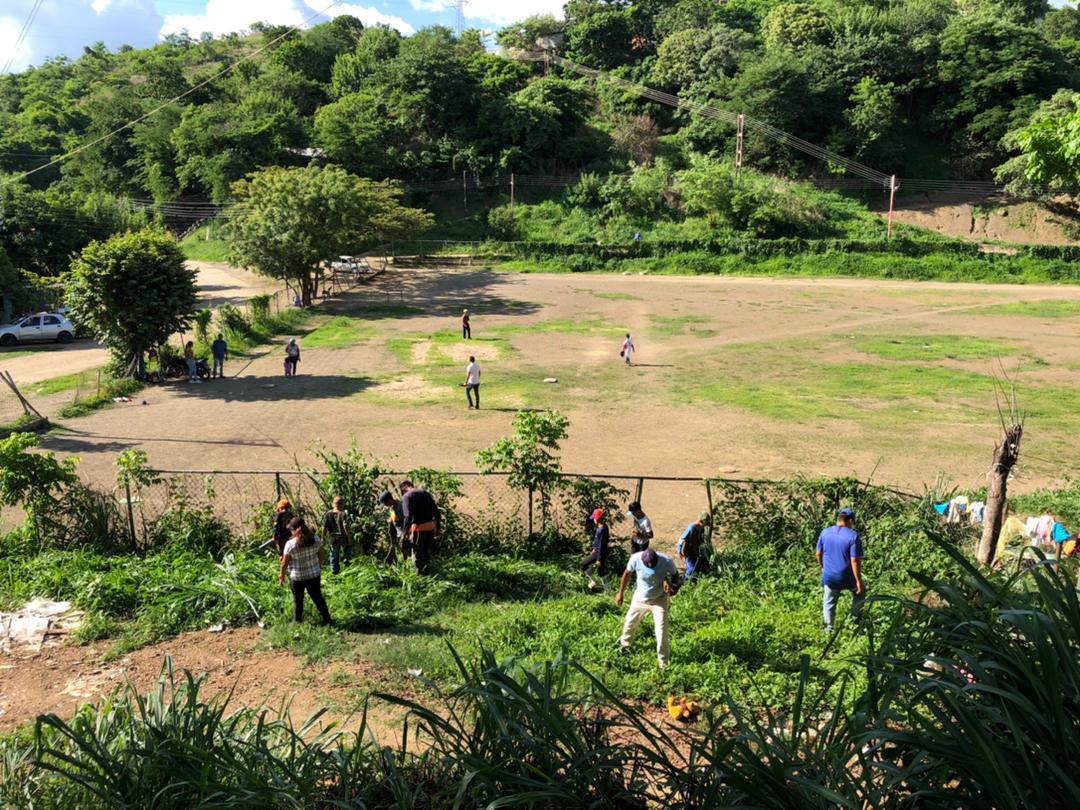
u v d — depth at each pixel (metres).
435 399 25.72
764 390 27.28
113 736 4.83
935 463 19.30
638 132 82.31
